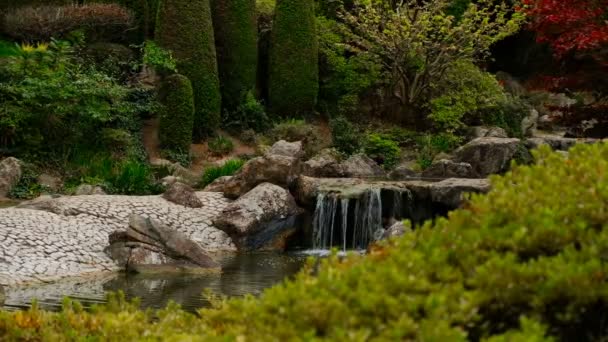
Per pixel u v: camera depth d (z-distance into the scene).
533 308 3.42
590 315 3.52
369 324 3.23
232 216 14.36
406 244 3.83
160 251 11.80
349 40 25.97
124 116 20.64
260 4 26.80
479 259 3.61
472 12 23.83
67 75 18.77
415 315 3.27
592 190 3.75
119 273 11.39
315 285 3.50
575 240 3.58
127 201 14.59
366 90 25.66
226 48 24.16
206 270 11.73
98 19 22.34
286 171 15.65
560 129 27.38
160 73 21.91
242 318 3.73
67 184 17.50
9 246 11.34
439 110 23.84
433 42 24.69
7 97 18.56
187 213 14.74
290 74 24.33
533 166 4.27
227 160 20.94
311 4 24.69
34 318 5.20
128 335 4.59
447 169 18.64
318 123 25.00
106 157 19.02
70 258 11.51
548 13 11.09
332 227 15.32
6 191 16.53
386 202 15.51
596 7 10.85
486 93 24.59
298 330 3.28
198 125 22.31
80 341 4.66
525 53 31.48
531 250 3.61
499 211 3.84
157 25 22.45
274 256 13.70
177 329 4.63
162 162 20.31
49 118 18.66
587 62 11.82
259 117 23.39
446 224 3.95
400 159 22.58
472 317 3.29
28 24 21.83
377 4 24.36
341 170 18.73
